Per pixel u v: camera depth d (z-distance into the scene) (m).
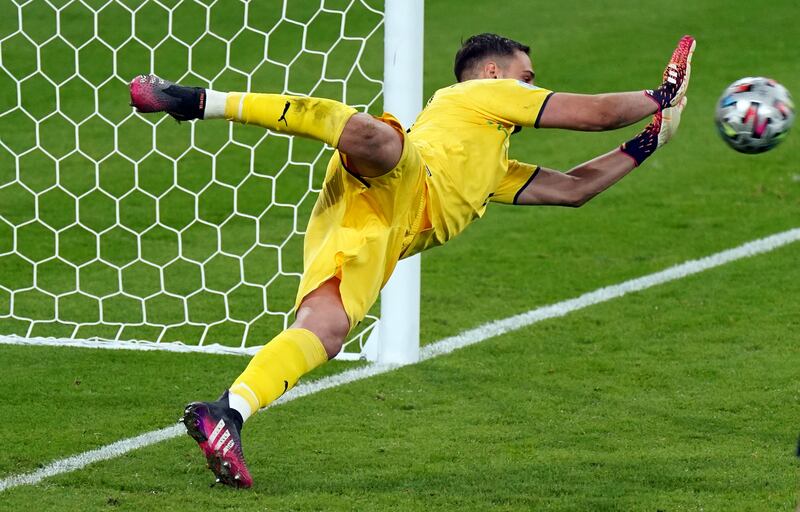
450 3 46.19
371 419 16.92
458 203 14.23
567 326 21.47
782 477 14.50
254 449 15.68
